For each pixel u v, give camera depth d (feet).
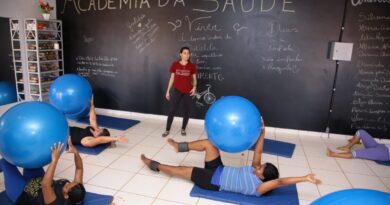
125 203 8.24
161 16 15.78
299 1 13.87
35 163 6.70
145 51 16.47
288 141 13.99
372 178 10.50
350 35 13.64
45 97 16.89
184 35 15.62
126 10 16.30
